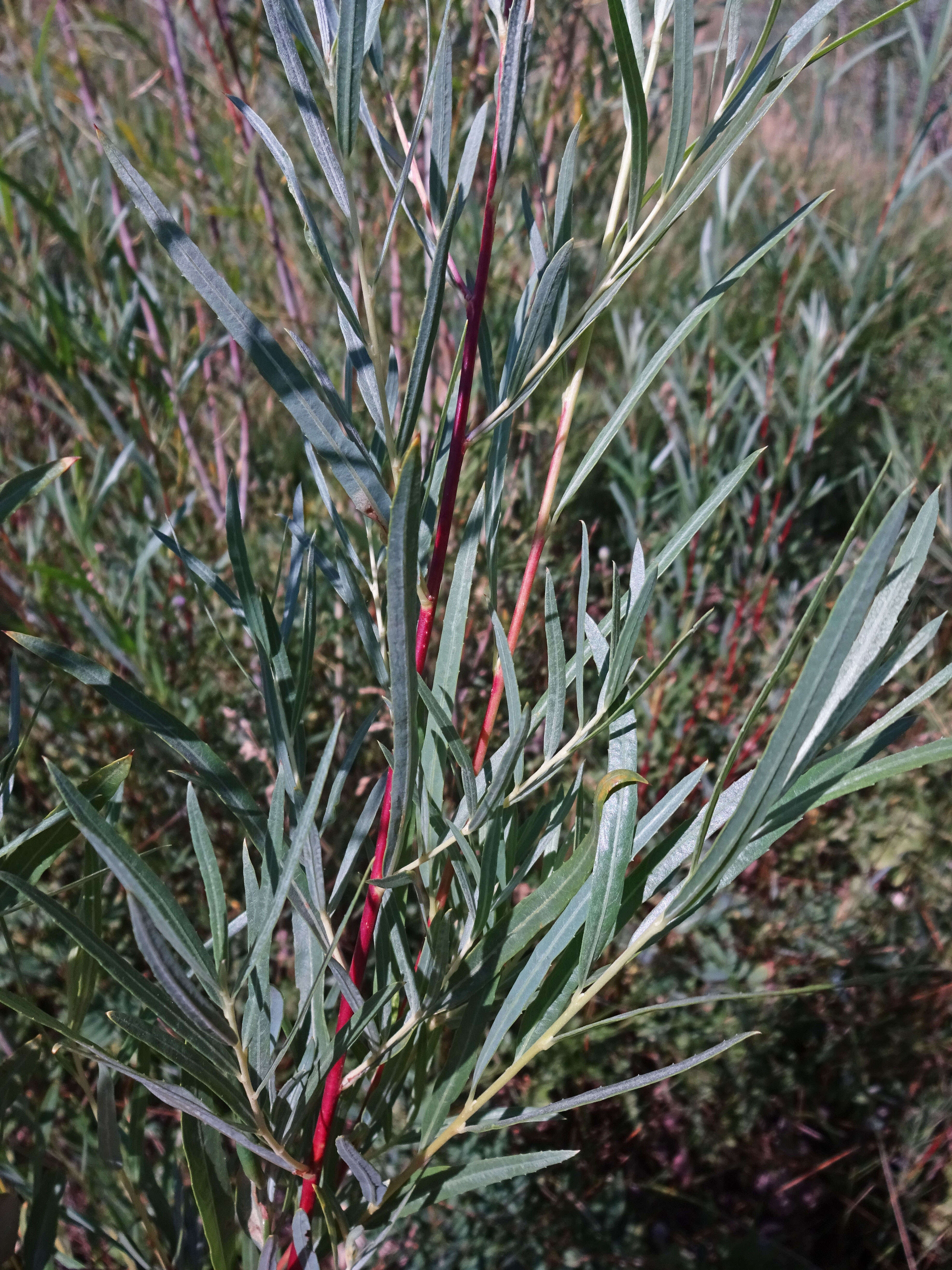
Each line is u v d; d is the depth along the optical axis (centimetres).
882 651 23
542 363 27
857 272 127
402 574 20
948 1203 80
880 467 123
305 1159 36
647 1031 81
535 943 34
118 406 93
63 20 88
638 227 25
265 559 96
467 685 85
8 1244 31
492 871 29
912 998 83
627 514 99
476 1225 74
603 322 152
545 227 32
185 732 28
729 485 27
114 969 23
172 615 87
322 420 24
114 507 97
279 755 30
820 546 123
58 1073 47
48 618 81
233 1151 54
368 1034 32
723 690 98
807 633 100
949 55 86
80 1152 53
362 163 92
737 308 153
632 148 23
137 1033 24
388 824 30
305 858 29
